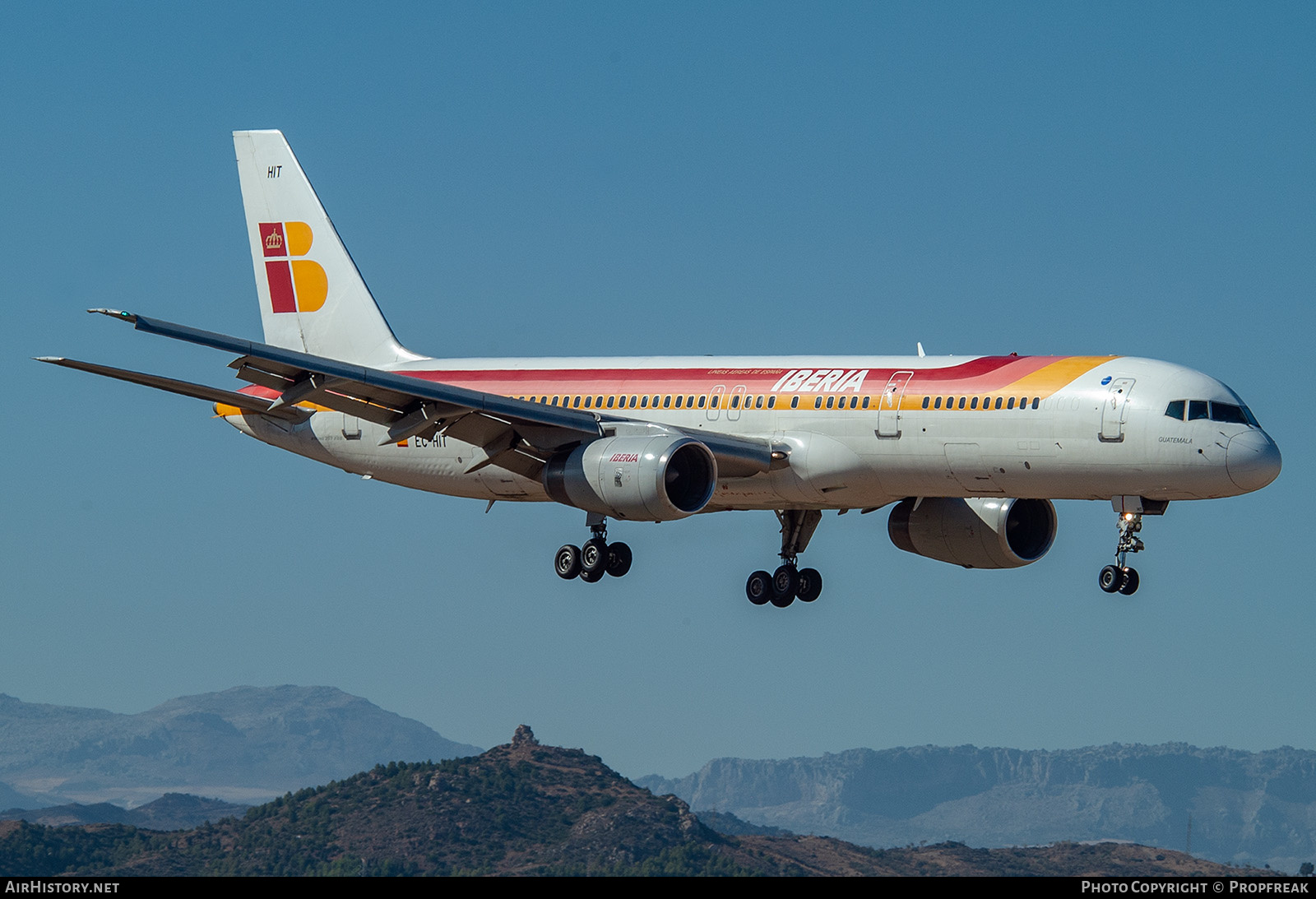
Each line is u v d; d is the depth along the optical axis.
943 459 132.75
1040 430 128.50
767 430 140.12
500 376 155.25
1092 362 130.75
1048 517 148.00
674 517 130.62
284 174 170.00
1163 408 125.00
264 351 118.19
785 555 156.00
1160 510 131.62
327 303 167.88
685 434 132.00
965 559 147.88
